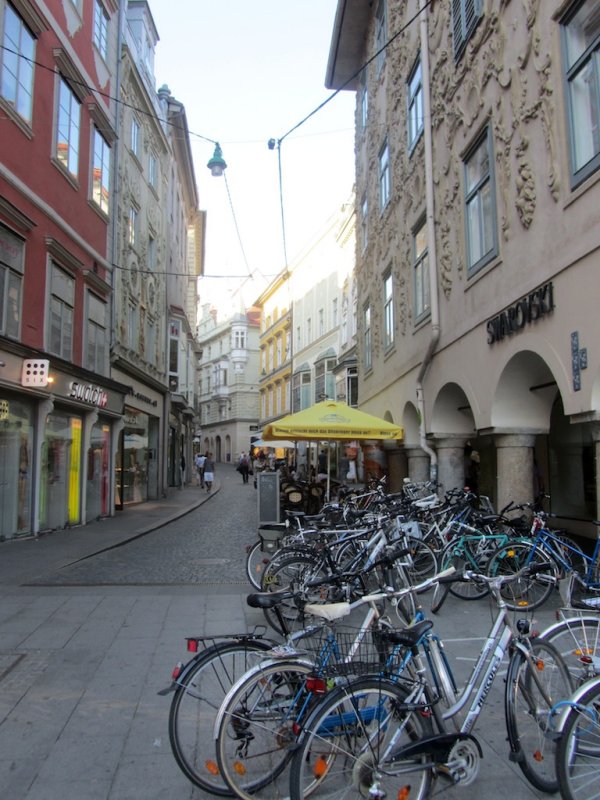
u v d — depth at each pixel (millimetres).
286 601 4188
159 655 5324
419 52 13125
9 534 11805
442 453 12250
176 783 3303
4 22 11172
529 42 7883
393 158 15984
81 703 4305
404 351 14836
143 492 22797
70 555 10422
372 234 19391
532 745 3344
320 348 36406
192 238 44156
